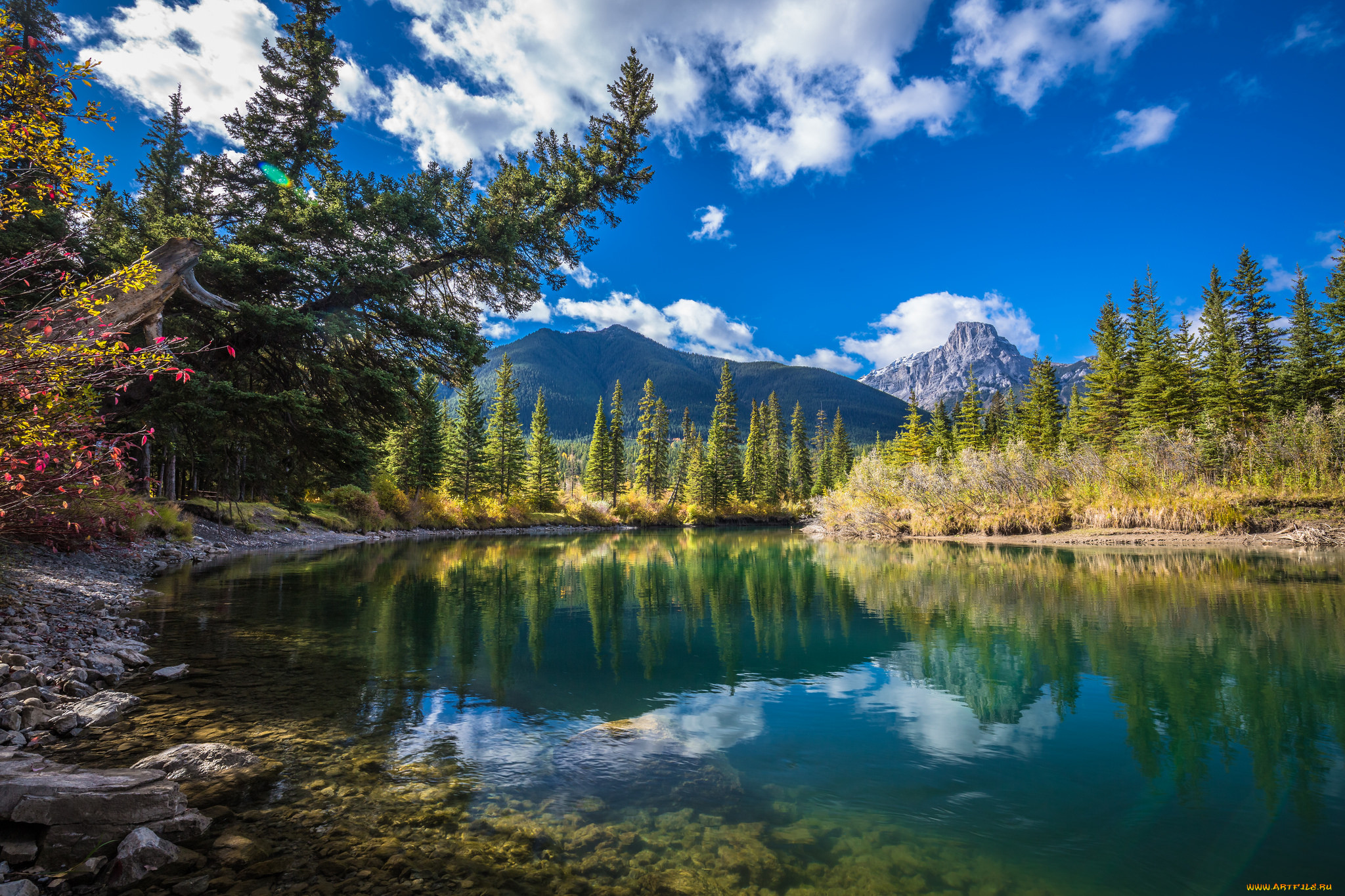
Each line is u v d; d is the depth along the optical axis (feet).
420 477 145.89
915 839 9.48
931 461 147.54
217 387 31.60
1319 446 86.07
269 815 9.71
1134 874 8.46
